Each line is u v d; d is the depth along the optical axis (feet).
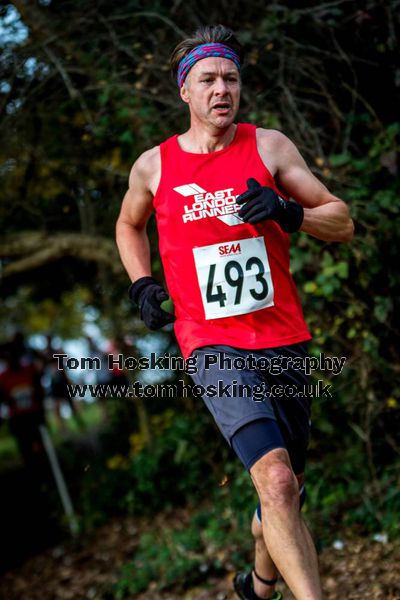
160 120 56.85
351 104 55.77
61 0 62.69
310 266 53.11
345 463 58.75
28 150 68.03
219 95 31.94
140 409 83.76
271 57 55.57
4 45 61.36
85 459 97.25
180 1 57.72
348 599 44.91
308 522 55.21
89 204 73.31
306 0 56.95
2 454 147.13
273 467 29.04
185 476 73.41
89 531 77.00
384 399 54.90
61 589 63.72
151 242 67.87
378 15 54.44
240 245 32.35
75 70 60.49
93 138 67.56
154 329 33.22
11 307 153.17
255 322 32.48
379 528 52.70
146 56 55.72
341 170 51.60
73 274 97.45
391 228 49.96
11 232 84.94
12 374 100.37
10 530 83.10
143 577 58.80
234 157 32.60
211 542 59.31
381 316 51.06
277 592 37.73
